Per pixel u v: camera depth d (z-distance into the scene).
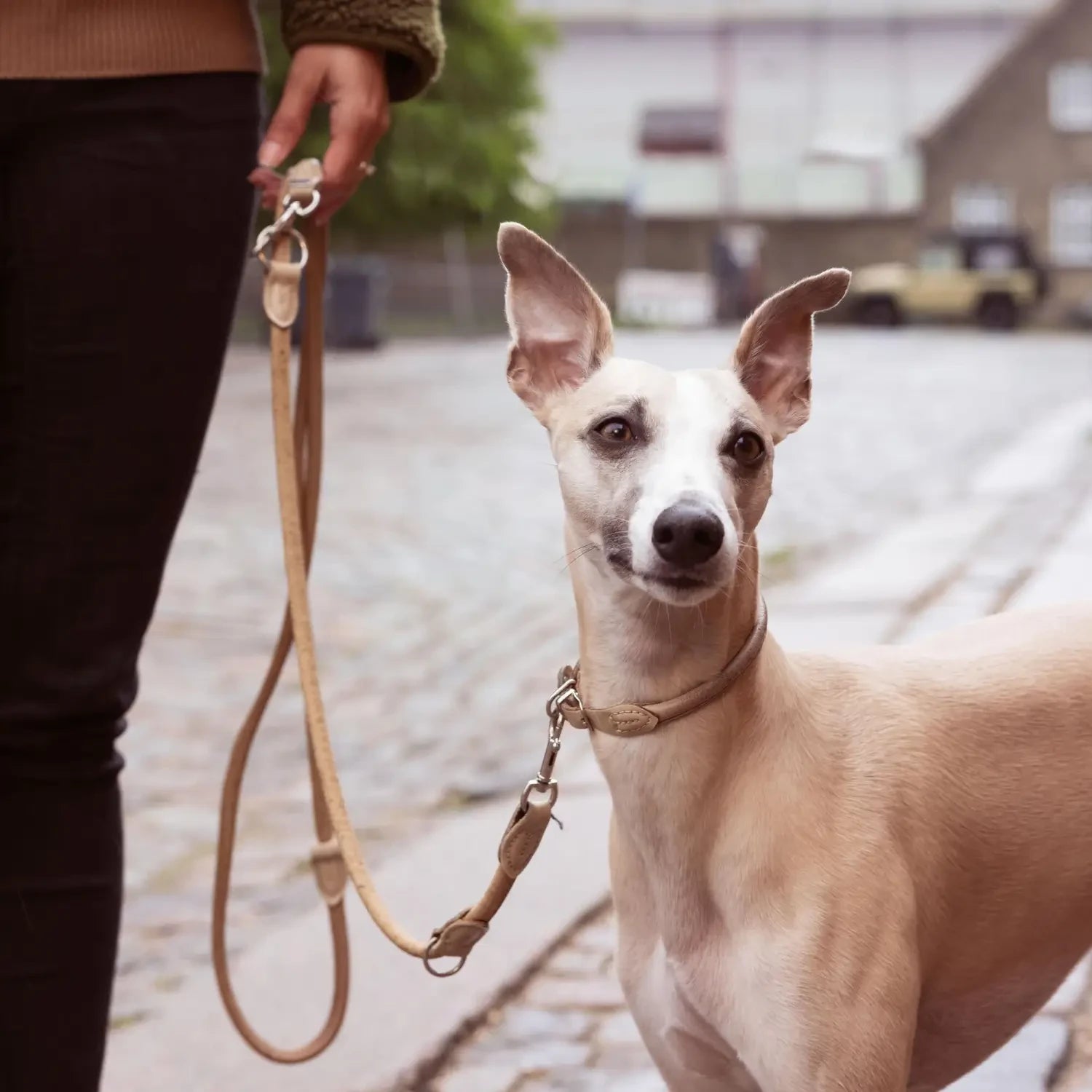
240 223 2.39
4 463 2.37
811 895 2.24
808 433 13.95
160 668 6.65
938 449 12.66
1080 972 3.49
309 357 2.71
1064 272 40.31
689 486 2.24
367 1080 3.21
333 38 2.51
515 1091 3.19
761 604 2.37
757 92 43.09
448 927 2.39
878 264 41.38
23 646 2.37
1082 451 11.23
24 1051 2.43
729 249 36.38
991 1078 3.08
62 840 2.40
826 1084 2.22
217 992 3.70
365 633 7.17
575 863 4.26
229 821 2.81
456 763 5.37
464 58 22.45
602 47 43.72
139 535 2.39
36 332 2.31
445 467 12.15
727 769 2.29
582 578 2.37
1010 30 43.06
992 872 2.43
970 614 6.38
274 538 9.32
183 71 2.30
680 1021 2.39
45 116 2.25
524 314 2.61
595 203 41.75
